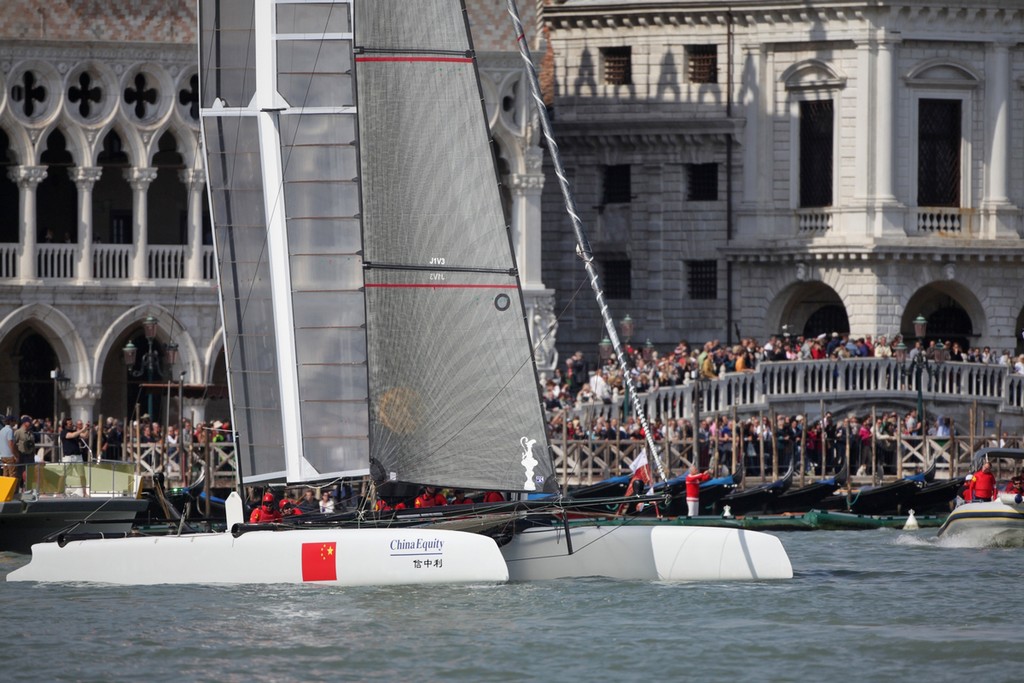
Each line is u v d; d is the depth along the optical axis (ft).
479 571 522.06
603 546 541.75
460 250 515.09
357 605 506.48
